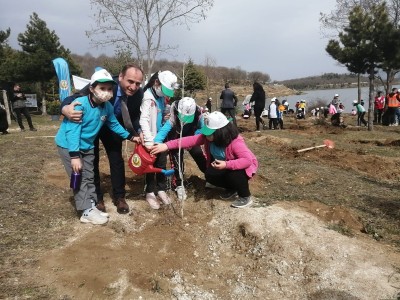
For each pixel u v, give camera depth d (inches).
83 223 166.4
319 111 1103.0
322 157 313.0
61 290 120.6
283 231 152.6
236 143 171.9
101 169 246.4
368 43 572.1
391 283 123.3
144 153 171.8
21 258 135.2
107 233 157.8
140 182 221.3
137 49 375.2
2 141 358.3
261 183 225.9
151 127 175.5
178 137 191.5
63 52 1018.7
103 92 151.0
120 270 132.3
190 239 160.9
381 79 831.1
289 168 264.7
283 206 178.7
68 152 160.6
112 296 121.5
